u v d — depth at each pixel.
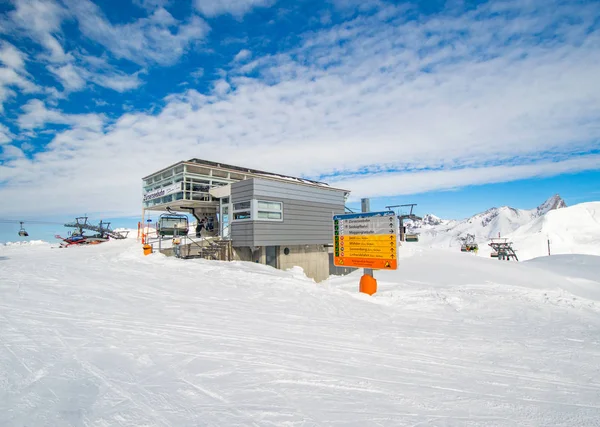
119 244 23.92
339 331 5.59
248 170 23.62
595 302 10.33
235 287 8.81
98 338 4.20
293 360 3.94
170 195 19.97
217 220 21.75
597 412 3.08
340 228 11.52
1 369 3.17
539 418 2.91
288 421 2.53
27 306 5.57
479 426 2.69
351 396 3.09
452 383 3.64
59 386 2.88
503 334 6.27
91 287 7.50
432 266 18.31
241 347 4.26
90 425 2.31
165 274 10.01
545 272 19.17
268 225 16.48
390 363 4.16
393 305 9.12
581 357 4.86
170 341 4.28
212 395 2.89
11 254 17.94
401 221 35.75
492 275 16.84
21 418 2.35
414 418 2.74
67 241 28.88
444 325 6.91
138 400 2.72
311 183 26.69
